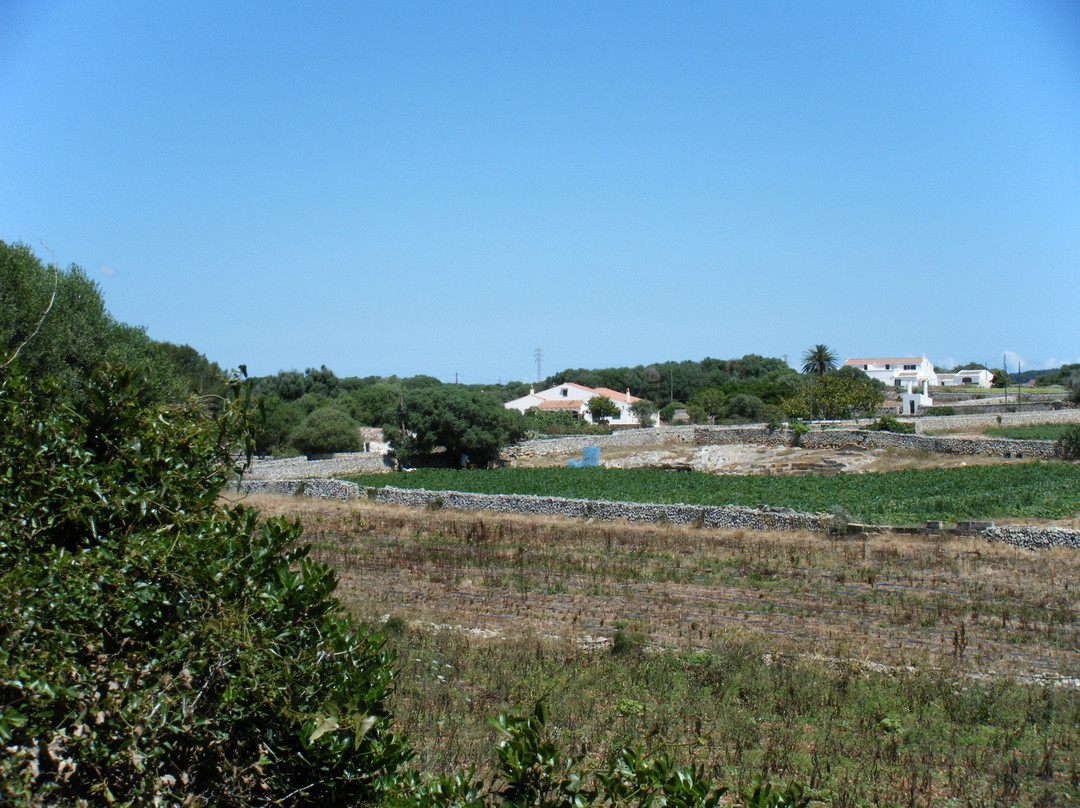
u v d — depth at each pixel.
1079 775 11.07
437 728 12.28
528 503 38.06
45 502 6.38
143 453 7.04
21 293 25.16
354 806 6.58
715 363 149.00
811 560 25.94
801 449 65.12
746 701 13.88
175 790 6.04
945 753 11.89
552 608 20.47
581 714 12.98
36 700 5.41
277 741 6.45
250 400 7.77
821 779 10.87
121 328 28.97
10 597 5.39
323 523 34.78
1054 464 47.94
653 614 19.86
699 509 33.91
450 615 19.67
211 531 6.95
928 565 25.05
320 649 6.92
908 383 133.88
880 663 16.02
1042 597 21.08
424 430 62.38
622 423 97.31
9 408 6.56
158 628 6.42
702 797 6.29
